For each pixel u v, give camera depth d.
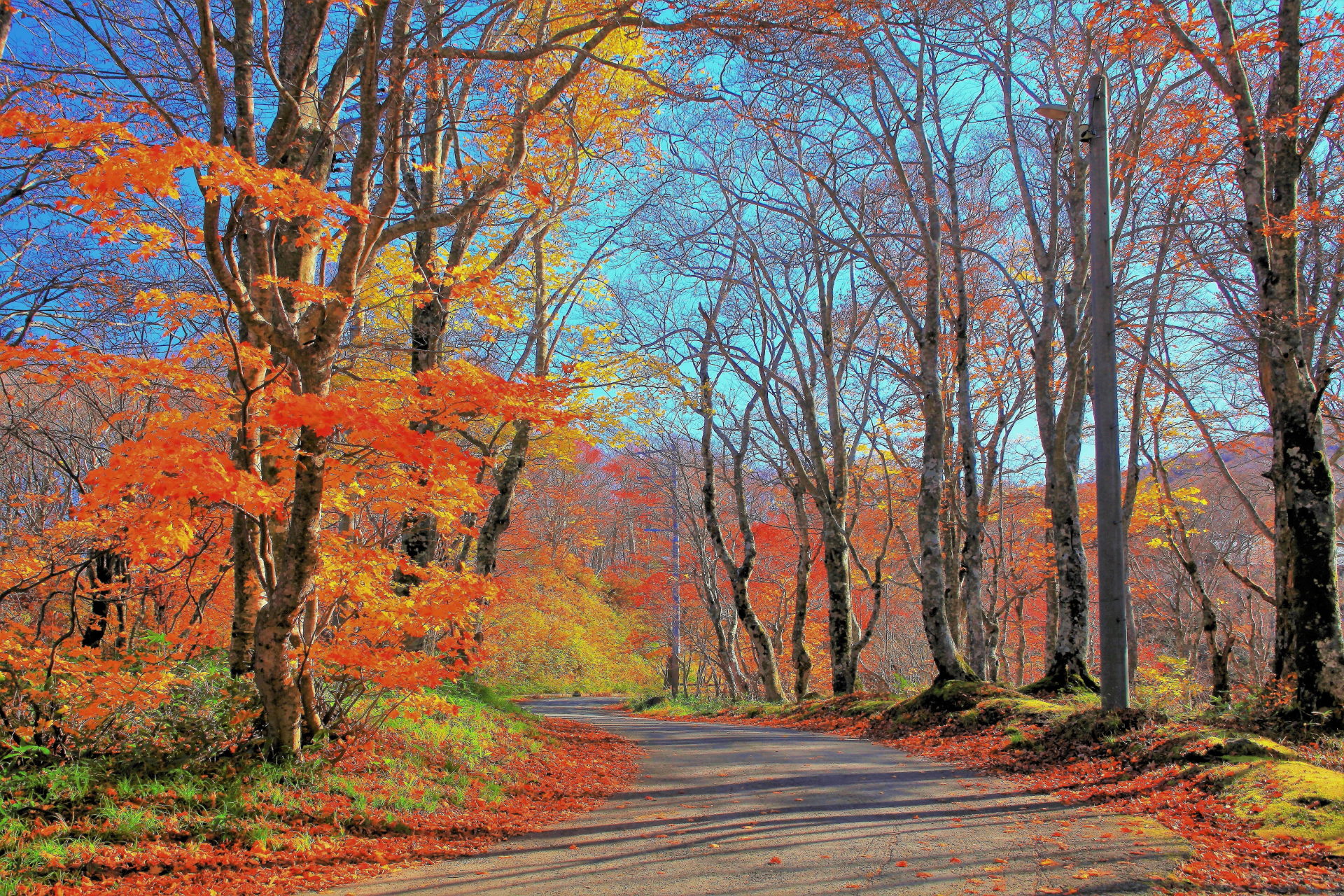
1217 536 27.39
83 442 8.58
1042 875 5.02
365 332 13.99
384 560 7.63
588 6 11.37
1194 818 6.34
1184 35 10.58
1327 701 9.16
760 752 12.00
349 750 7.97
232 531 8.72
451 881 5.38
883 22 9.96
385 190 7.22
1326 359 13.34
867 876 5.14
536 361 16.11
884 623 35.03
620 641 46.38
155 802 6.20
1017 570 26.42
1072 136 14.54
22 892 4.66
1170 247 15.54
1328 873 4.82
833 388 20.53
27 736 6.36
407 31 7.12
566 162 13.15
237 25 7.24
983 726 12.18
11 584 7.41
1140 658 31.27
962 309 16.70
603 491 52.09
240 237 7.98
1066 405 14.07
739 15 7.08
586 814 7.87
